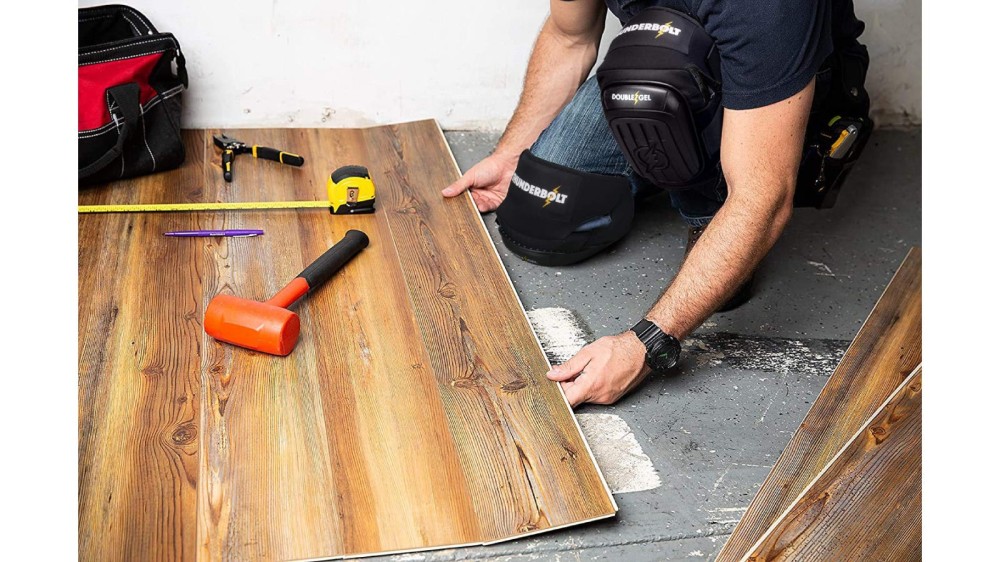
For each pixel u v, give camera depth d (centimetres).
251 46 286
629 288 232
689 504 164
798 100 164
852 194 294
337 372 184
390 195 259
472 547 147
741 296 229
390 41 295
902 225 279
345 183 241
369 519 148
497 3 295
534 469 162
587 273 238
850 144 200
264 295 208
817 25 161
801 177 211
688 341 214
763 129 165
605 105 193
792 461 174
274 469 157
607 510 154
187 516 146
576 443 169
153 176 259
